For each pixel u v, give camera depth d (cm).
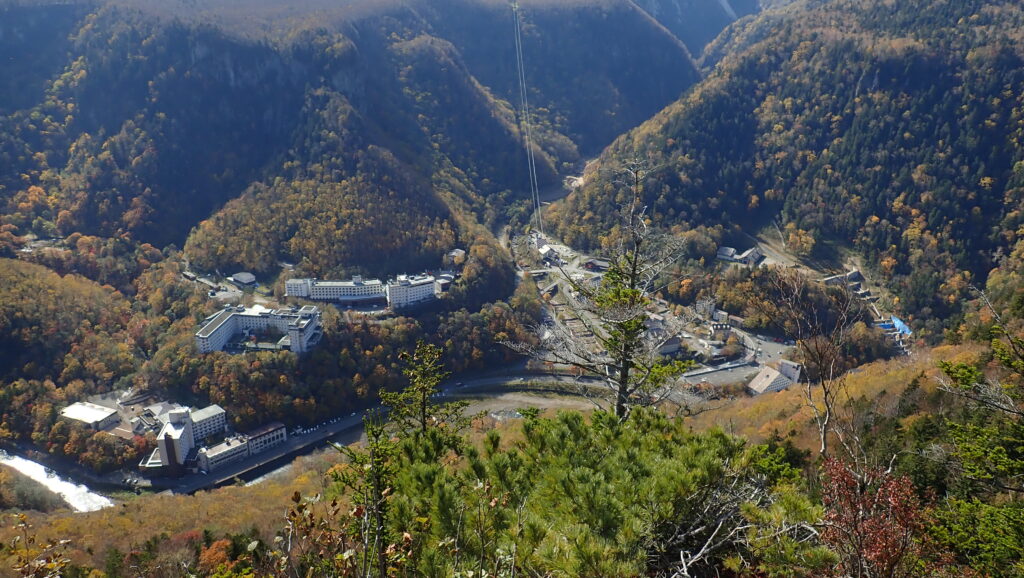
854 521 1321
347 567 983
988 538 1866
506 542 1241
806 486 2317
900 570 1348
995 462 2128
